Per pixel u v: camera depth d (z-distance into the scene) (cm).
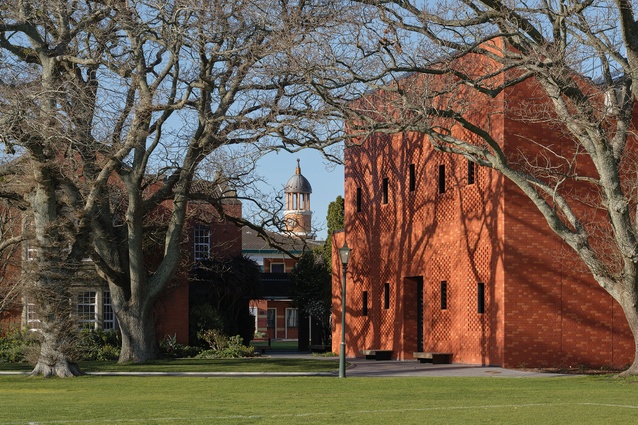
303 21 2527
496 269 2925
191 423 1439
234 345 4125
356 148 3991
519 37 2327
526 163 2869
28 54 2755
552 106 2891
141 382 2427
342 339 2594
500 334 2891
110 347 3884
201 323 4322
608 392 2009
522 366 2878
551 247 2928
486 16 2256
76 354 2684
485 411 1598
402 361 3438
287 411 1625
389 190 3688
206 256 4459
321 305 5134
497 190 2939
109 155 2712
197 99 3077
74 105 2588
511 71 2862
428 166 3381
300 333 5331
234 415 1559
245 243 7862
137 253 3300
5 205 3466
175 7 2742
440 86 2955
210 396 1983
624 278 2406
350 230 4044
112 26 2864
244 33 2823
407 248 3522
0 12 2642
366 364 3231
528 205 2919
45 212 2628
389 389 2134
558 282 2930
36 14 2720
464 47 2305
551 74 2239
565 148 2970
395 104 2500
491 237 2964
